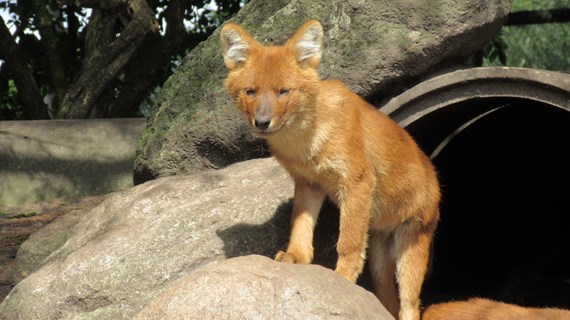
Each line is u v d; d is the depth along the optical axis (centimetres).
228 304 673
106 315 906
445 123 1252
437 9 1068
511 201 1484
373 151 903
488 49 1928
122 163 1563
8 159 1548
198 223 967
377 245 995
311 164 856
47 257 1086
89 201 1523
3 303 960
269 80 834
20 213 1480
